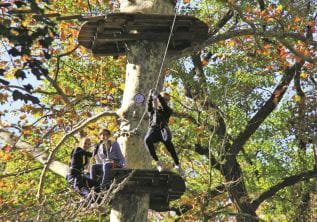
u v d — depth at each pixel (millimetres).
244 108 44438
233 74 44094
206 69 44375
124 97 27438
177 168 24531
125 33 27062
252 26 30984
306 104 46906
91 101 43250
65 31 40469
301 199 47938
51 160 26844
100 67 43812
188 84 44656
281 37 31969
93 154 25609
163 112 24156
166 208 27438
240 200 43906
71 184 25453
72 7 41750
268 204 50125
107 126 40000
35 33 18938
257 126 45781
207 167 44844
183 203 41531
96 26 26516
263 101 45500
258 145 48375
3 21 19078
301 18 42281
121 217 25828
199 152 45125
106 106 42750
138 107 26797
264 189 47688
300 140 48656
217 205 46188
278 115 46906
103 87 43344
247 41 44250
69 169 25594
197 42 28422
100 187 24578
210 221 43469
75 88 44531
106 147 25156
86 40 28109
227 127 41781
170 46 28062
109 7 43281
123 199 25938
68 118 37375
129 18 25953
